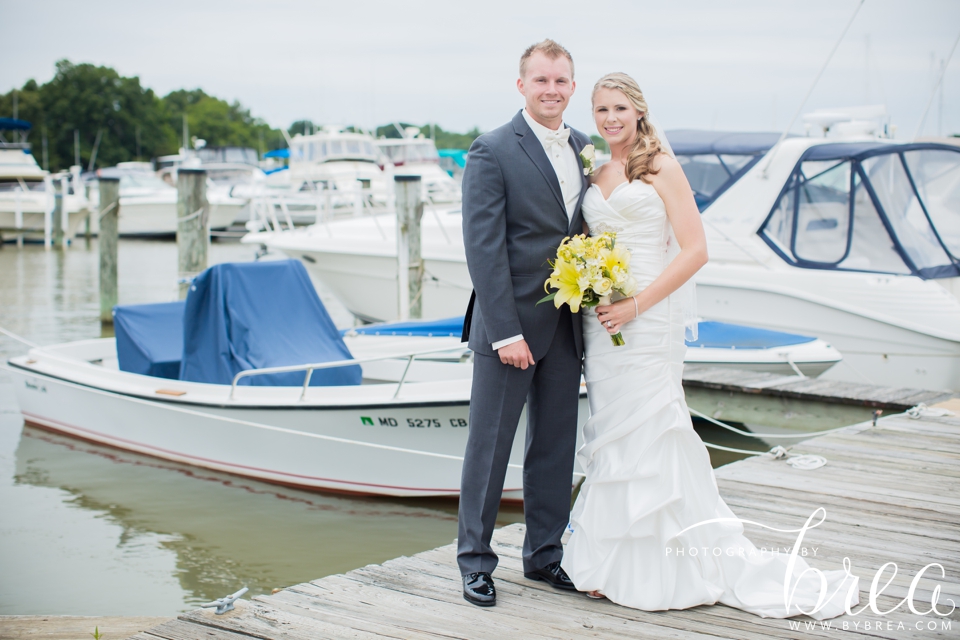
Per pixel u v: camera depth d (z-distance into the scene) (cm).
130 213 2869
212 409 584
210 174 3162
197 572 452
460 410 520
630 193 262
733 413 678
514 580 282
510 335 255
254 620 252
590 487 266
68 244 2709
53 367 698
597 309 258
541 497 278
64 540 494
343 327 1262
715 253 851
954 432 510
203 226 1084
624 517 259
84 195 2952
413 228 991
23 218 2645
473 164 259
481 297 256
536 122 262
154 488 583
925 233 799
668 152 270
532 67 256
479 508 267
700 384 683
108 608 409
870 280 761
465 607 260
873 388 659
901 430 516
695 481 267
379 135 2658
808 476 416
